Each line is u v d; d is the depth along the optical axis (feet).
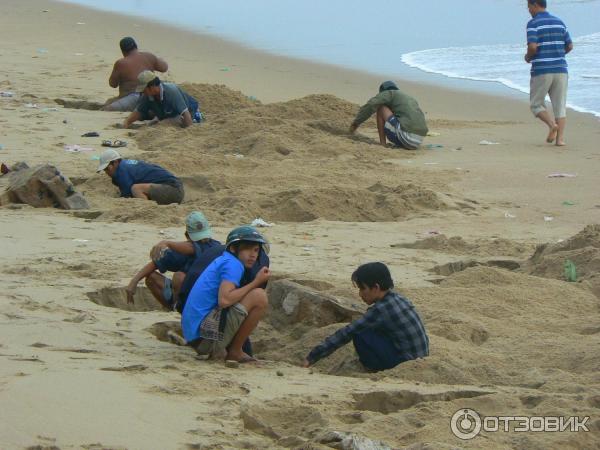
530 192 88.22
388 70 161.07
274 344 51.83
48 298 52.90
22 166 85.56
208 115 118.42
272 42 186.09
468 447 33.53
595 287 58.39
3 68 147.74
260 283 45.50
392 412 38.88
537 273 62.49
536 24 109.50
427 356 45.24
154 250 50.72
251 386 39.81
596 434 35.37
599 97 137.28
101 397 36.22
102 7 230.27
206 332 44.78
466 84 150.92
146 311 54.85
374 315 45.62
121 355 43.70
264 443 33.45
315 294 52.80
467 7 226.38
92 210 76.95
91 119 115.34
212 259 47.62
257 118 110.63
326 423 35.37
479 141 112.57
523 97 141.90
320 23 208.85
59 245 65.57
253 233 46.47
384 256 66.39
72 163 92.79
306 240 70.33
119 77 123.85
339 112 119.03
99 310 51.78
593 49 172.14
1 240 66.39
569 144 110.42
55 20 201.98
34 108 120.06
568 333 50.08
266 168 92.17
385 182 88.69
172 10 228.22
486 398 38.58
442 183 90.74
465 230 75.25
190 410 35.83
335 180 88.94
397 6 230.07
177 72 153.79
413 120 106.52
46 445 31.22
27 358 40.93
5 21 197.36
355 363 47.06
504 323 51.65
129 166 81.35
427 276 61.21
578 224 77.30
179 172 89.97
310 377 42.65
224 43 183.52
